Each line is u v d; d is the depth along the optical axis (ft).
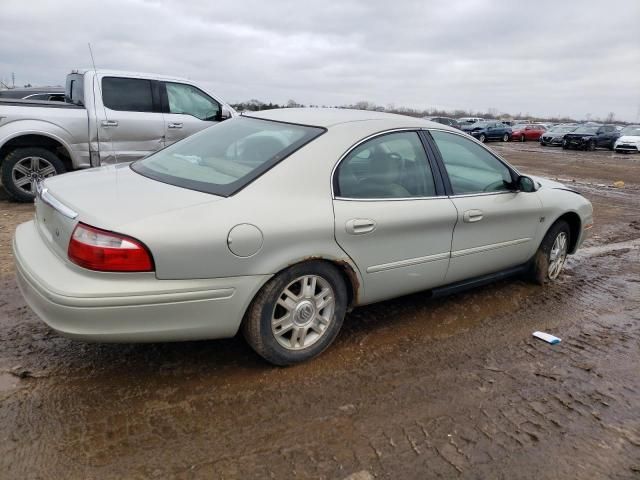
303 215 9.73
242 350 11.01
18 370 9.86
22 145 23.41
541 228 15.17
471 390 10.16
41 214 10.28
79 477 7.36
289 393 9.63
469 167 13.21
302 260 9.78
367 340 11.93
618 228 26.37
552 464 8.19
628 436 9.00
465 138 13.41
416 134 12.24
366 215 10.57
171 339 9.00
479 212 12.87
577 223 16.75
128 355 10.61
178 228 8.53
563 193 16.07
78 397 9.16
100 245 8.17
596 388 10.52
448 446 8.46
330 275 10.44
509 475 7.90
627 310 14.89
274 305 9.80
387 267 11.23
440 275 12.56
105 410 8.84
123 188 9.80
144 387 9.55
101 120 24.17
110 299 8.23
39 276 8.71
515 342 12.39
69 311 8.20
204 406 9.09
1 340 10.96
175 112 26.35
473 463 8.11
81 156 24.18
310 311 10.40
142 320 8.55
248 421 8.77
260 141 11.02
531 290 15.94
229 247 8.89
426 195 12.00
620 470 8.15
